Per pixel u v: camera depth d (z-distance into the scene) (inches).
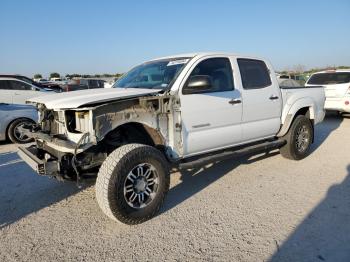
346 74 434.0
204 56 178.9
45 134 155.3
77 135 140.4
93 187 191.3
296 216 148.8
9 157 266.2
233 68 191.8
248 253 120.9
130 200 141.3
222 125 182.5
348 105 425.7
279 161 238.7
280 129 226.8
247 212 154.3
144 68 197.5
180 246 126.8
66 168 142.1
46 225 146.0
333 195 172.2
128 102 144.9
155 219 149.4
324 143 302.5
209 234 135.2
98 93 154.3
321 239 128.7
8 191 187.3
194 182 197.0
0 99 489.1
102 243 130.3
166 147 160.1
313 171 214.7
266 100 207.6
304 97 238.7
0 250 126.0
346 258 116.3
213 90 178.4
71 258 120.3
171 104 157.8
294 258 117.0
